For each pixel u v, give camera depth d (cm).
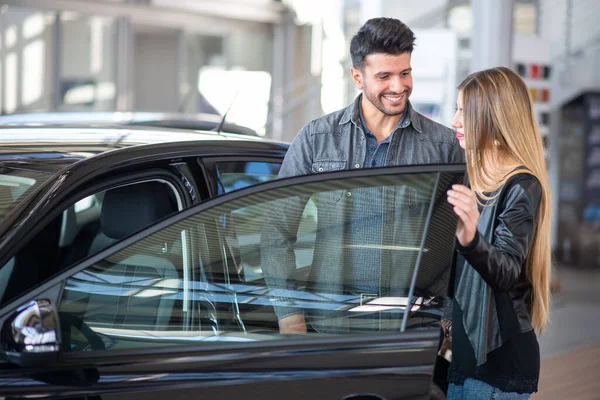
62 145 273
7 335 183
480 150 253
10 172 247
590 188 1041
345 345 201
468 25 1134
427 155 282
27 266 254
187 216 210
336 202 212
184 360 198
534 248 248
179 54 1434
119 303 201
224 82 1510
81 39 1295
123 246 205
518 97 252
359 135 282
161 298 205
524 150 249
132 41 1364
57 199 229
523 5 1089
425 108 859
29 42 1230
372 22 268
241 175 285
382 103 270
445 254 208
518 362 244
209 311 206
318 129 285
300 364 199
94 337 197
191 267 208
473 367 246
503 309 242
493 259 221
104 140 282
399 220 209
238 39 1531
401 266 208
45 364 184
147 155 256
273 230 211
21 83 1224
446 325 213
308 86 1544
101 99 1330
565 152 1056
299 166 283
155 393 194
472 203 209
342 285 208
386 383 197
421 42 856
